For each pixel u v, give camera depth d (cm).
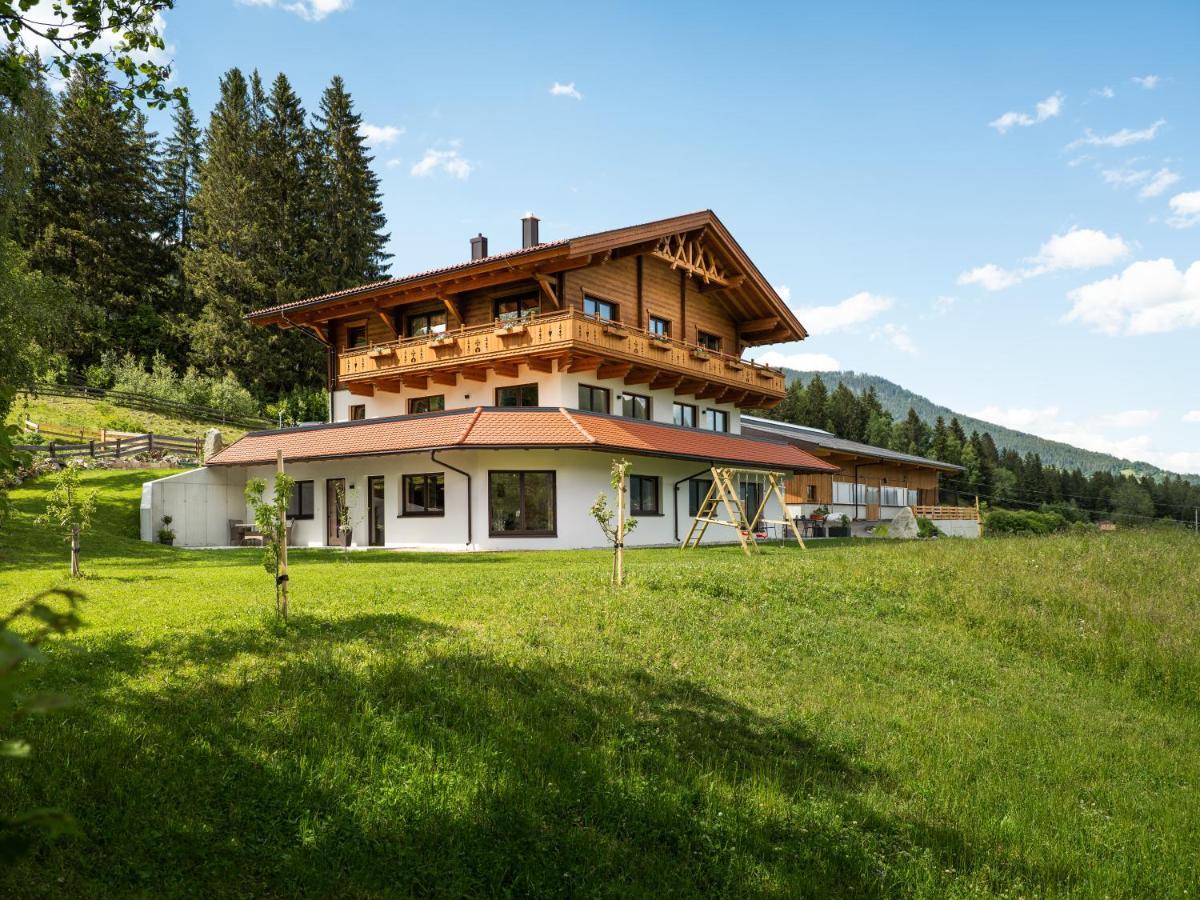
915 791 731
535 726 688
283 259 6066
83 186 5906
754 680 939
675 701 816
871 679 1052
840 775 735
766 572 1506
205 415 4900
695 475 2998
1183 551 2089
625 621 1043
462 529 2473
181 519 2694
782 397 3688
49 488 2670
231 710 632
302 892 477
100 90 916
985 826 684
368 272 6769
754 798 644
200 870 476
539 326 2595
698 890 536
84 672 688
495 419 2472
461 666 784
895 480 5531
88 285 5684
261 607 977
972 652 1261
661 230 2889
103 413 4378
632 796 609
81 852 466
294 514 2859
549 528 2528
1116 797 806
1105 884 627
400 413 3106
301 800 545
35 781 510
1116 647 1323
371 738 623
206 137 6544
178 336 6056
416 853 519
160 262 6494
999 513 6431
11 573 1403
